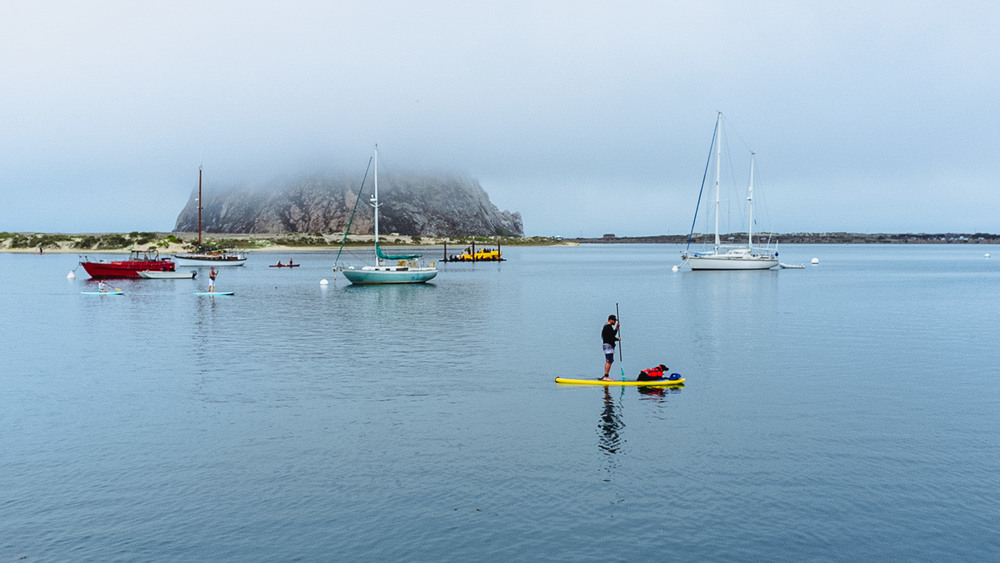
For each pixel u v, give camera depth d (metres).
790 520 15.09
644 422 22.42
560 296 72.19
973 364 32.38
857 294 74.56
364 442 20.36
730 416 23.08
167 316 52.91
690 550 13.83
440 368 31.33
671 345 38.16
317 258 199.00
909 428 21.70
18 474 17.89
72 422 22.55
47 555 13.66
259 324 47.84
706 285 90.06
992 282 96.38
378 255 94.06
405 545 14.06
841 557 13.55
